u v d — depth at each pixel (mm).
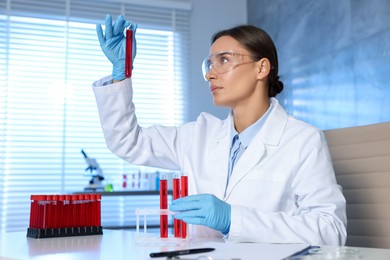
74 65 3871
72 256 945
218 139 1575
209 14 4254
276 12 3828
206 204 1117
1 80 3674
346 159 1724
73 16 3838
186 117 4090
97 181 3561
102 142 3893
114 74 1546
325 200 1316
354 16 2943
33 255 969
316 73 3305
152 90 4035
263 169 1432
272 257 837
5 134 3646
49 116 3773
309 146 1426
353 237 1669
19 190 3646
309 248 950
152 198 4027
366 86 2828
